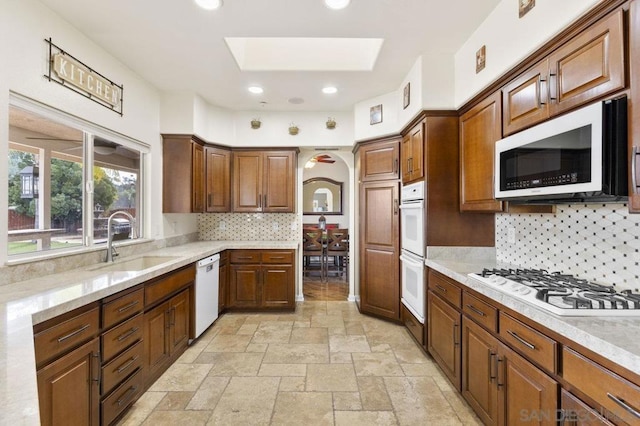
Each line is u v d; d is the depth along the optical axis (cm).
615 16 124
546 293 141
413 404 208
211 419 193
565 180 139
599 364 103
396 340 309
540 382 130
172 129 349
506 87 199
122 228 295
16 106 184
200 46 254
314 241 584
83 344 156
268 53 300
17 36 180
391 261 349
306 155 457
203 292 317
